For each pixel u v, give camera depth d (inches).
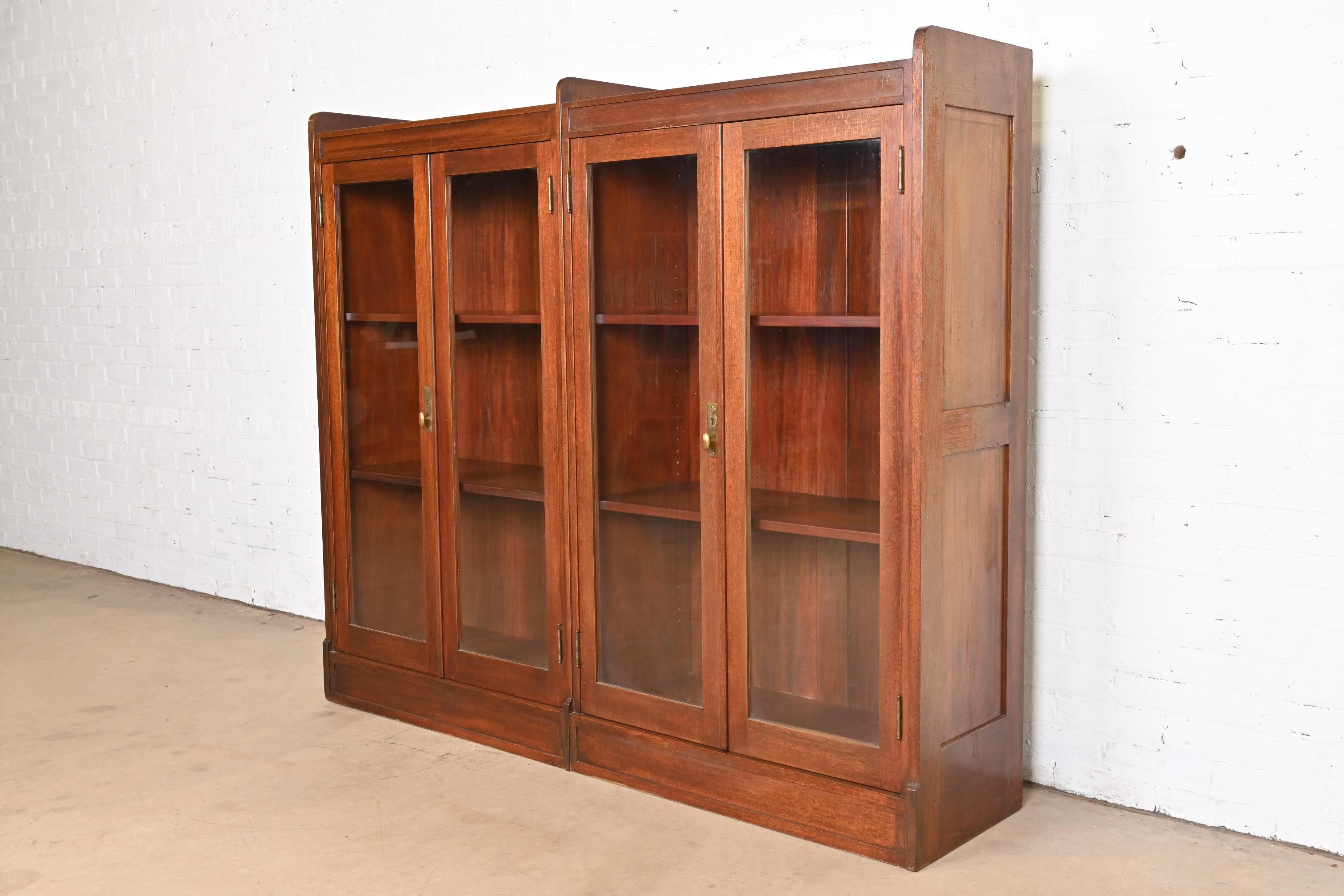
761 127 100.4
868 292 96.7
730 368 104.9
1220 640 104.0
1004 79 99.2
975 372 99.8
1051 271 109.4
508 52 147.2
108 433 205.9
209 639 167.8
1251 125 98.7
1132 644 108.7
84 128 201.2
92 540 212.1
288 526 179.2
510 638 125.3
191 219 185.9
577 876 98.5
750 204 102.5
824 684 102.7
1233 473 102.2
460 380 125.5
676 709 111.9
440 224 124.7
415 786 117.0
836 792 101.9
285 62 170.2
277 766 122.3
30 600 189.9
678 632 111.4
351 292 135.5
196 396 189.8
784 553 103.8
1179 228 102.7
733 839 104.7
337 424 137.9
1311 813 101.2
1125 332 106.3
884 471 96.3
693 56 131.3
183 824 108.7
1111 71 104.7
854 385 99.0
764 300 102.8
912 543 95.1
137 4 189.0
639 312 110.7
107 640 167.6
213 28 178.5
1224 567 103.3
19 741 129.3
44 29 205.8
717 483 106.6
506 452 122.9
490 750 126.5
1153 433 105.7
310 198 159.3
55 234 209.6
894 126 92.7
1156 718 108.0
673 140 105.9
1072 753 113.1
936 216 92.7
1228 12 99.0
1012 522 105.0
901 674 97.1
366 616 139.1
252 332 179.8
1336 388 97.0
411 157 126.7
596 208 112.4
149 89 189.0
